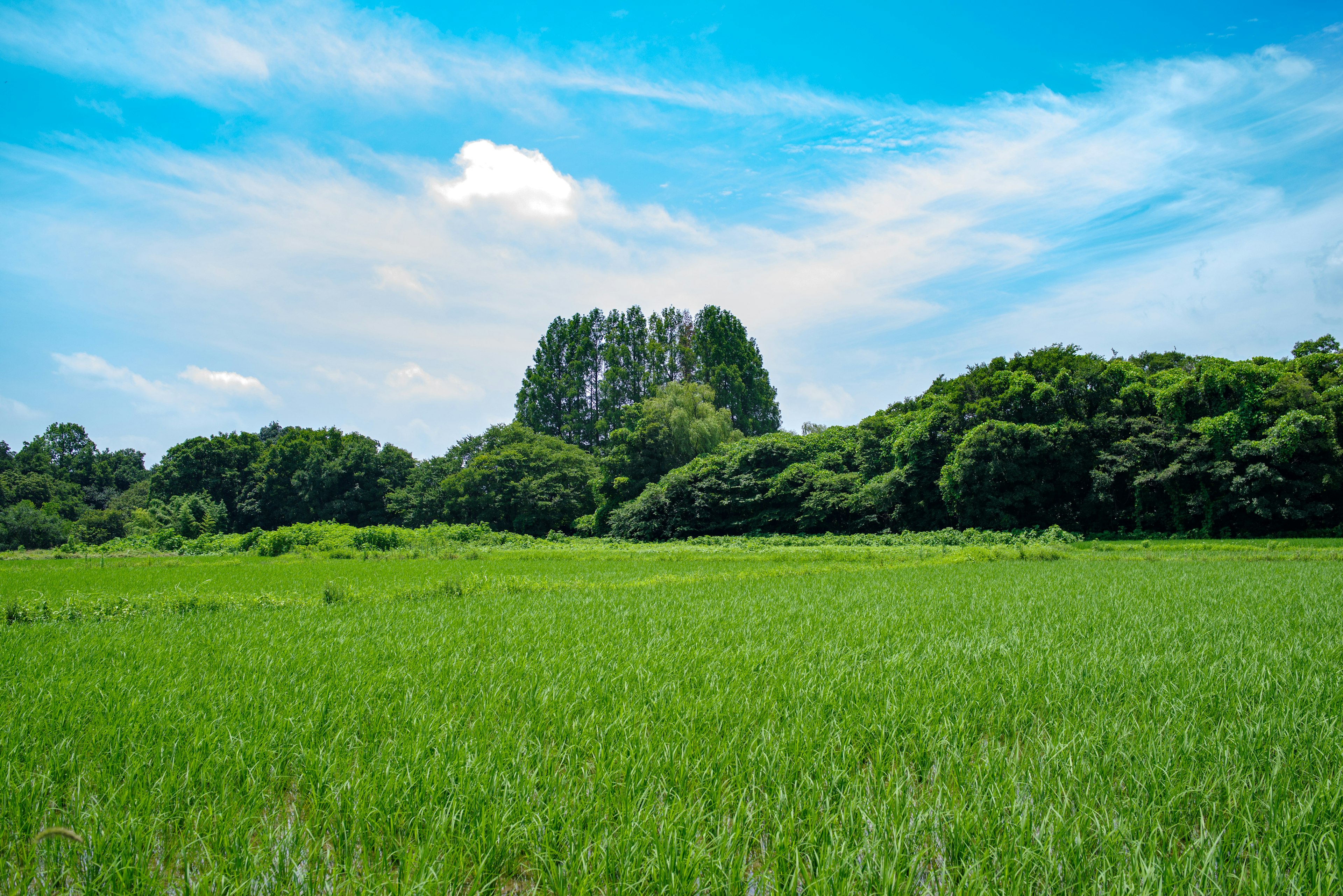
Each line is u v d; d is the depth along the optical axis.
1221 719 4.86
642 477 57.84
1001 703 5.24
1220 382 29.73
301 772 4.16
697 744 4.40
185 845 3.32
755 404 80.06
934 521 37.44
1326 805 3.41
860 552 26.94
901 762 4.15
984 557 23.45
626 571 21.52
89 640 8.92
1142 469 31.91
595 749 4.43
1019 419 35.09
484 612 11.29
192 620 10.88
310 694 5.78
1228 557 21.91
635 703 5.35
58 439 102.38
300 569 24.58
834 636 8.52
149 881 3.00
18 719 5.09
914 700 5.23
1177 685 5.67
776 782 3.83
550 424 78.81
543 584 16.22
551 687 5.77
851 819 3.40
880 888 2.89
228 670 6.83
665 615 10.70
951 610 10.77
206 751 4.43
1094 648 7.22
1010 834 3.23
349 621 10.44
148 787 3.90
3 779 3.94
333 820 3.56
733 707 5.15
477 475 61.03
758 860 3.35
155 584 19.22
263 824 3.54
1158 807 3.50
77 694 5.85
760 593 13.98
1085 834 3.29
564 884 3.03
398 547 38.47
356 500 70.06
